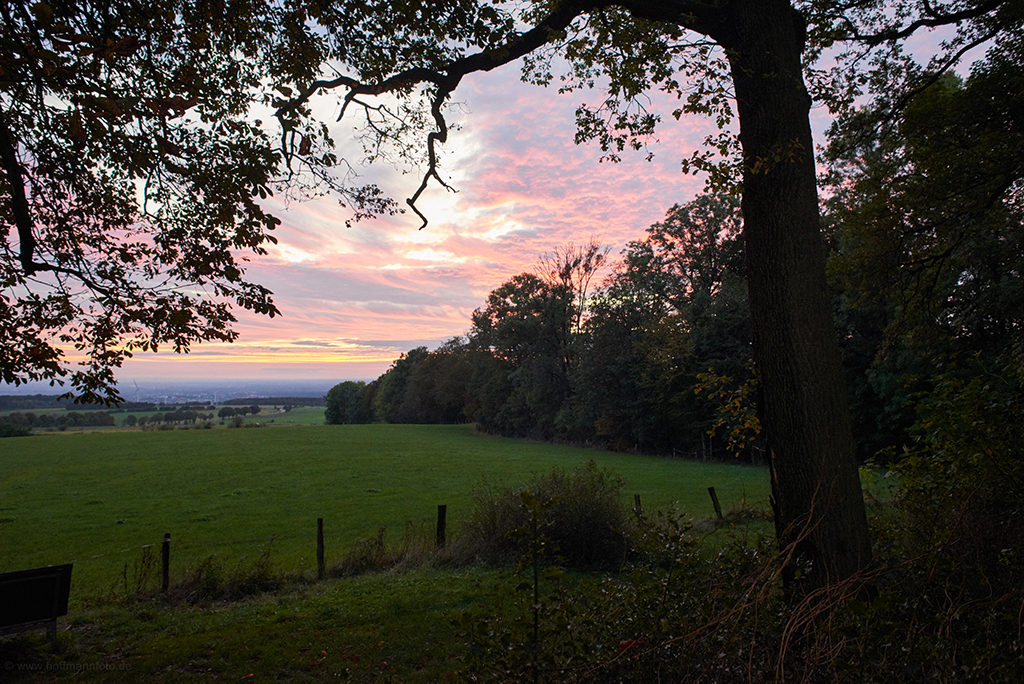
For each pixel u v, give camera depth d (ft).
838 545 14.64
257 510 76.38
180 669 19.39
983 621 9.30
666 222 133.08
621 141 22.45
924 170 38.37
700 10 17.93
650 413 134.21
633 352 136.56
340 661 19.76
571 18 19.92
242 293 21.31
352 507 76.69
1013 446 15.02
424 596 26.35
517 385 189.37
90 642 22.18
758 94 16.76
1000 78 32.86
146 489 98.02
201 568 32.53
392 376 350.64
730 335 118.21
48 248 21.20
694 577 11.33
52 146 19.86
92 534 63.67
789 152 15.40
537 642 9.28
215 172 21.81
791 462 15.56
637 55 19.17
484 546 34.45
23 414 266.77
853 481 15.35
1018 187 37.40
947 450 16.60
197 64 21.29
